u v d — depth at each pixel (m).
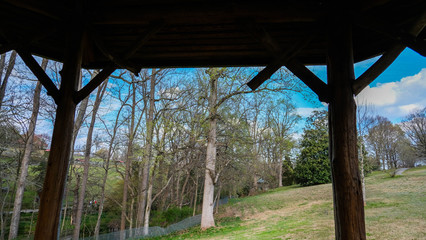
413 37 2.12
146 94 16.66
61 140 2.33
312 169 24.14
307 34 2.42
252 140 13.25
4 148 12.45
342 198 1.97
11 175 12.66
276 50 2.40
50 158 2.29
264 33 2.41
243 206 18.16
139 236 12.81
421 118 27.59
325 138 24.05
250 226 11.65
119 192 18.02
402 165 32.25
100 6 2.60
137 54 3.38
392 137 32.69
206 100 14.23
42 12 2.47
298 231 8.76
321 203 14.88
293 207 15.30
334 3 2.30
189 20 2.49
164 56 3.42
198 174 17.64
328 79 2.30
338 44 2.26
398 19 2.57
